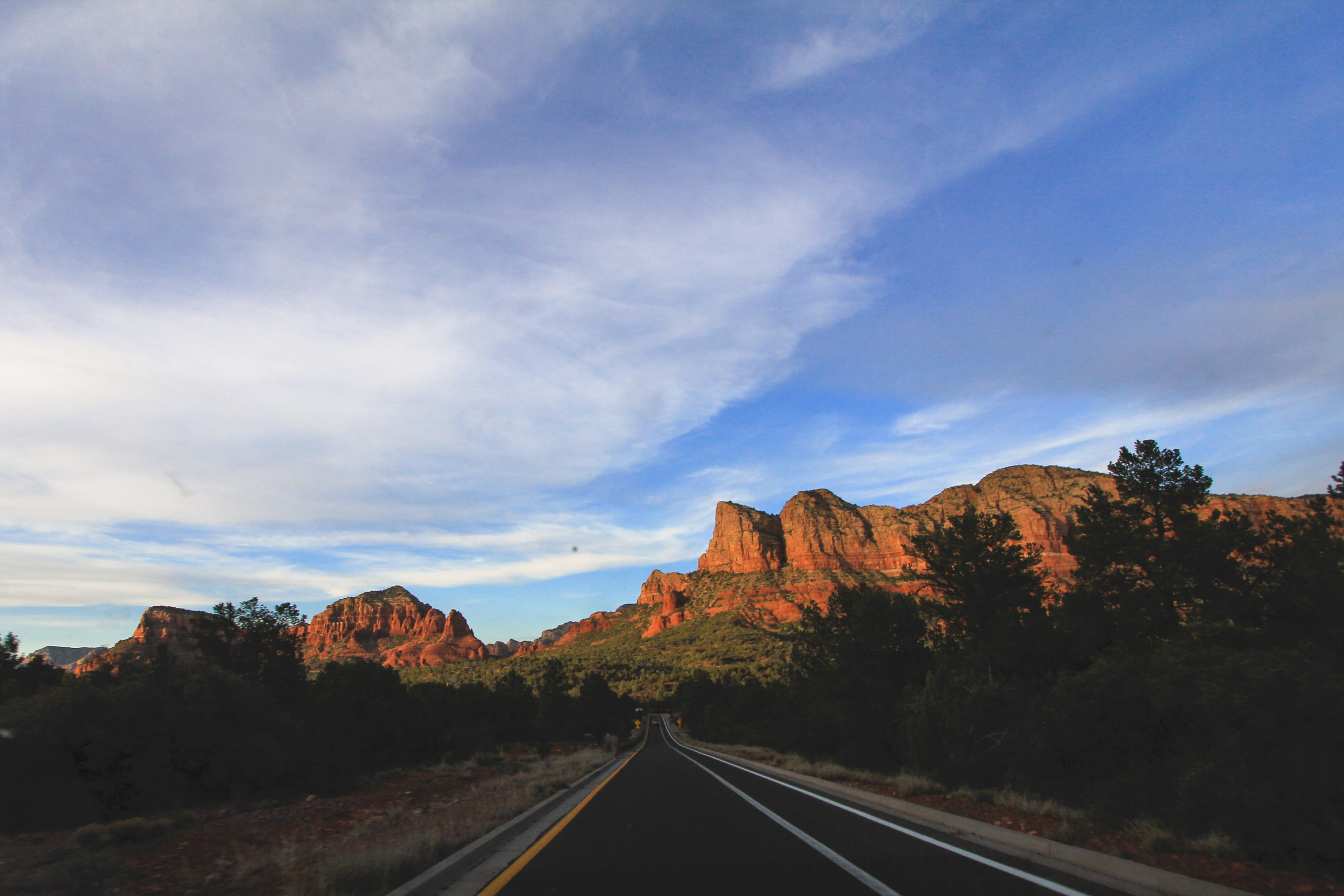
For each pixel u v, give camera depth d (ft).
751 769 78.43
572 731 207.92
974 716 53.62
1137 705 41.06
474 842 29.76
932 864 24.04
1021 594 80.02
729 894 20.07
